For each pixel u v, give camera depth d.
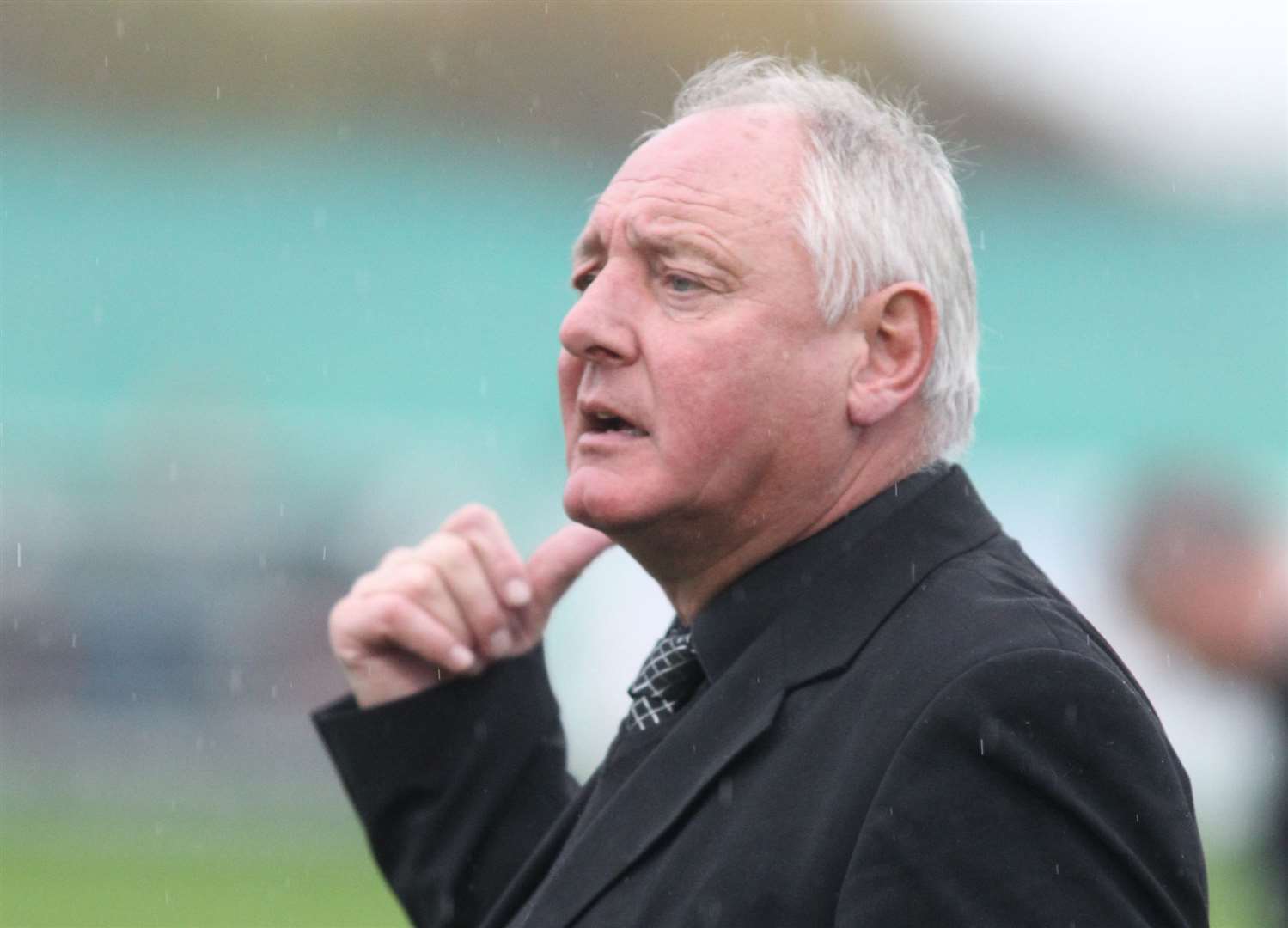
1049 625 8.13
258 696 43.31
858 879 7.61
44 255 54.31
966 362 9.42
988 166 60.69
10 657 42.59
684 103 10.08
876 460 9.11
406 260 56.47
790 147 9.02
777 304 8.78
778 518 9.02
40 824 37.91
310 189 57.25
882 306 8.98
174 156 56.84
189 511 45.00
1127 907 7.45
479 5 70.00
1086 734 7.68
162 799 40.12
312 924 30.83
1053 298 55.66
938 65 72.38
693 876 8.27
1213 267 56.00
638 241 8.98
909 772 7.70
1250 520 14.29
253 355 53.44
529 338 55.56
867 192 9.04
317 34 69.25
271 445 47.31
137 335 53.50
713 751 8.64
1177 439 51.53
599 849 8.73
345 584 45.06
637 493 8.80
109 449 45.84
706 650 9.12
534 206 59.25
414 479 47.53
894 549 8.90
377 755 11.24
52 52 66.56
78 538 44.03
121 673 43.00
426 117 68.56
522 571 11.28
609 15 70.31
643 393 8.88
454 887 11.02
